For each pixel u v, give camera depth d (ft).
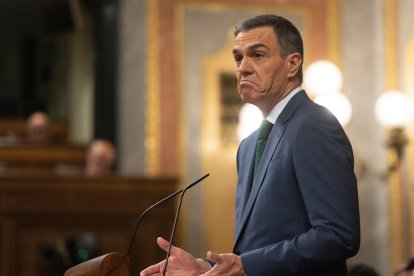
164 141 60.08
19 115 114.11
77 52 93.91
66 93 103.60
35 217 49.70
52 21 70.74
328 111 19.90
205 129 60.29
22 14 102.27
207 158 60.08
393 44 60.44
